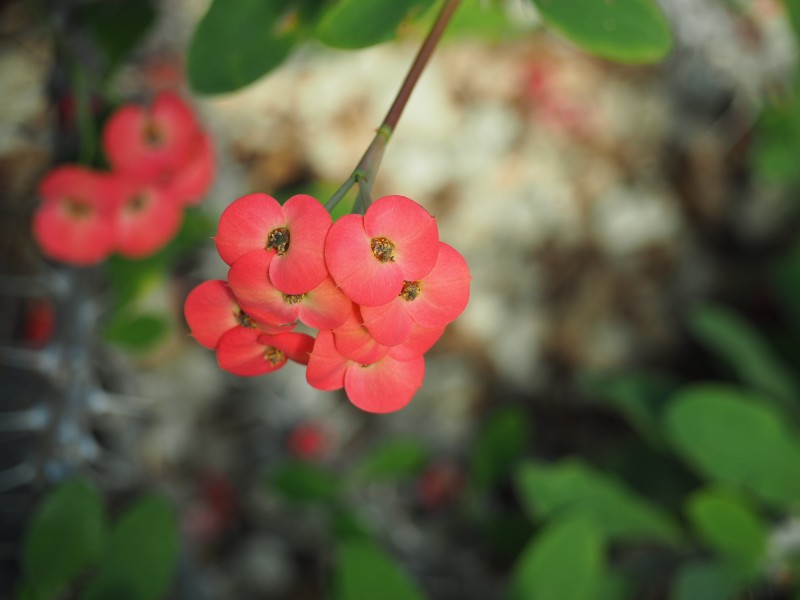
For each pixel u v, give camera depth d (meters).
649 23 0.17
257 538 0.41
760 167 0.41
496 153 0.51
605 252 0.50
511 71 0.52
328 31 0.17
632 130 0.53
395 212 0.14
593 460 0.45
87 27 0.24
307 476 0.29
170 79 0.36
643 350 0.49
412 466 0.30
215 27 0.18
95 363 0.30
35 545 0.22
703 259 0.51
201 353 0.43
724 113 0.51
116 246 0.23
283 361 0.16
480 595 0.36
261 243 0.15
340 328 0.15
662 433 0.36
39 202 0.25
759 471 0.28
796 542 0.29
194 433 0.42
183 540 0.31
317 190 0.23
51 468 0.27
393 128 0.15
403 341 0.15
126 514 0.22
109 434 0.35
